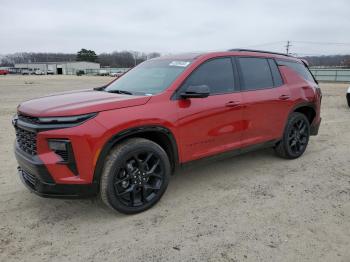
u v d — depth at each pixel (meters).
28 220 3.45
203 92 3.60
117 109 3.33
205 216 3.54
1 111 10.93
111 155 3.31
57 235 3.17
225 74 4.36
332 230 3.26
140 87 4.09
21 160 3.40
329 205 3.80
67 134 3.05
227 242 3.05
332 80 41.75
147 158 3.55
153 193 3.70
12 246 2.99
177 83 3.82
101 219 3.48
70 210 3.68
